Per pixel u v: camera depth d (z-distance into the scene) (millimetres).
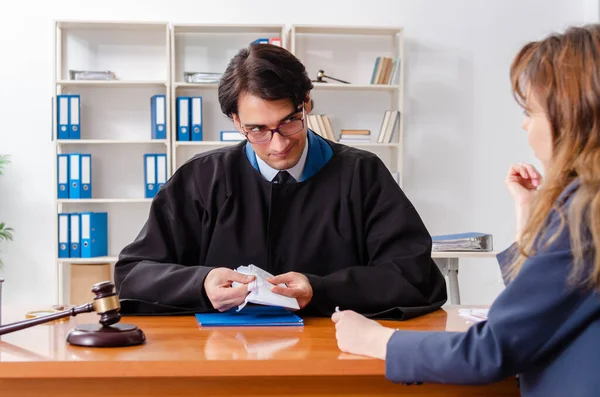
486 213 5160
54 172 4699
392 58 4996
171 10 4949
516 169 1583
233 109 1757
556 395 1095
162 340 1412
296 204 1916
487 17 5117
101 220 4812
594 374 1061
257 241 1900
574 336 1088
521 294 1101
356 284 1722
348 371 1236
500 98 5145
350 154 1978
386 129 4840
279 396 1308
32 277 4922
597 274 1028
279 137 1739
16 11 4875
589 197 1039
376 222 1915
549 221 1104
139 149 4992
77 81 4680
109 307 1399
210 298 1636
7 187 4895
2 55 4879
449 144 5125
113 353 1272
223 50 4996
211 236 1938
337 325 1326
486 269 5176
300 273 1730
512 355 1117
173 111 4727
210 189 1932
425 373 1189
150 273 1768
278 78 1681
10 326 1381
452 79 5113
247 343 1377
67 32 4918
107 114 4961
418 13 5086
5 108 4891
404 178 5102
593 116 1058
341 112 5059
